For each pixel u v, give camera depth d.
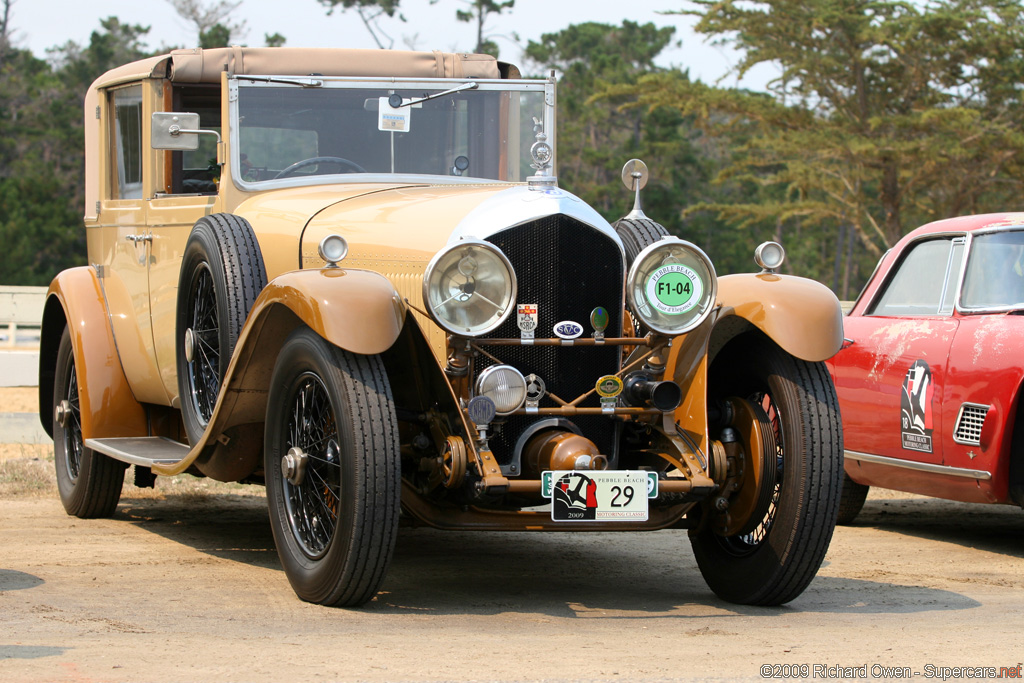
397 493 6.43
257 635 6.00
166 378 9.52
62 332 11.16
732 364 7.70
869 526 11.59
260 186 9.12
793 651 5.82
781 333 6.98
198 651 5.55
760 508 7.20
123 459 8.98
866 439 10.92
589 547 9.91
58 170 83.12
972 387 9.64
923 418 10.15
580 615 6.91
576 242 7.03
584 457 6.68
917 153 52.53
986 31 53.97
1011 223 10.20
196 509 11.55
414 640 5.93
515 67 10.27
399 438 6.80
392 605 7.06
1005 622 6.86
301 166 9.34
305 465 6.88
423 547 9.70
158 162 9.84
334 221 8.06
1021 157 52.22
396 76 9.77
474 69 10.09
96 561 8.45
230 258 7.95
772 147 58.38
